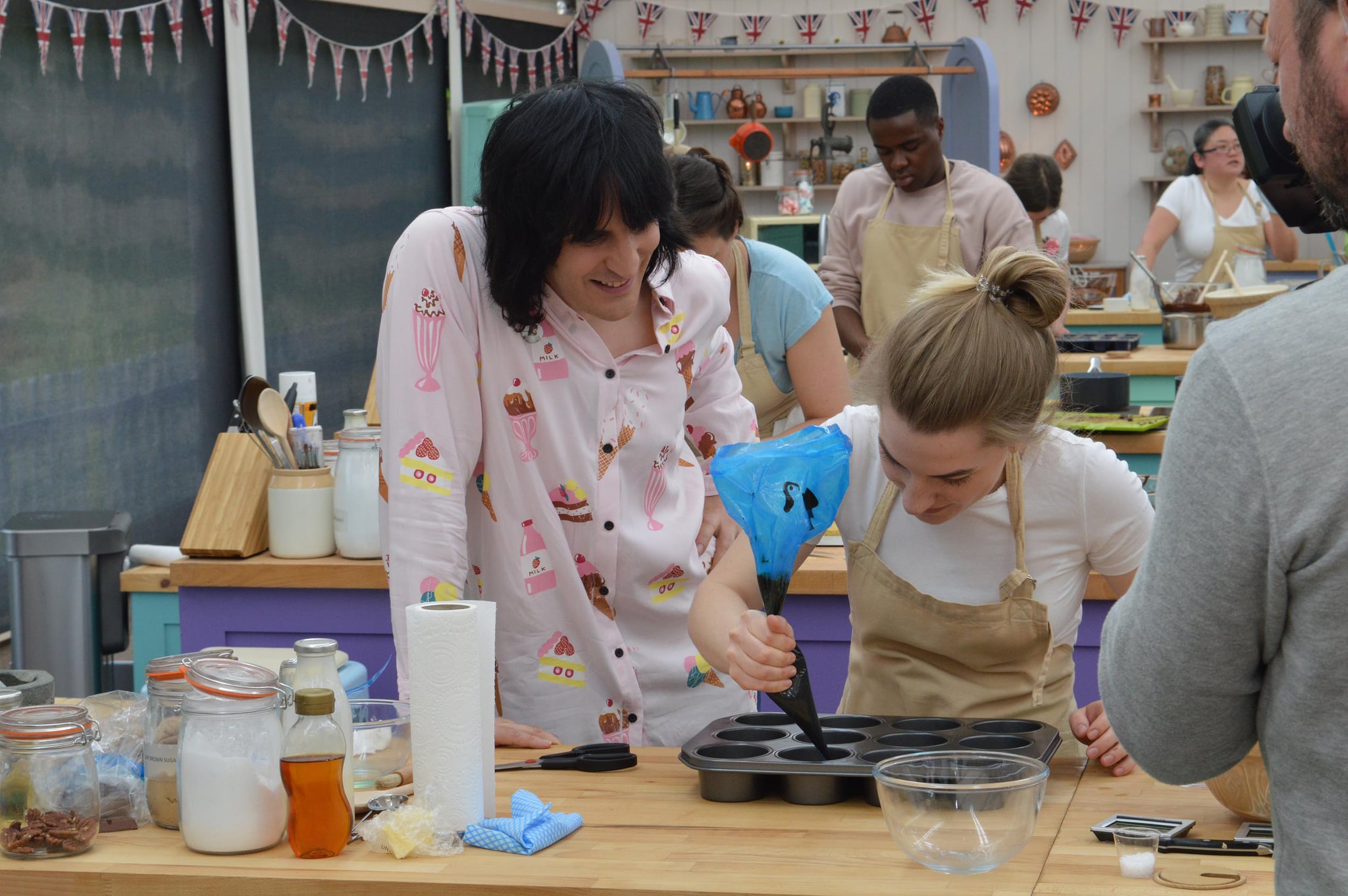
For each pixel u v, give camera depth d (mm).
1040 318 1484
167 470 5449
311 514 2666
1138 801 1466
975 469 1508
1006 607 1657
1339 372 854
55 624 2783
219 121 5695
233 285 5832
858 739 1562
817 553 2734
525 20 8047
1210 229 5910
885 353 1521
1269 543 884
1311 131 917
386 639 2650
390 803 1418
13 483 4680
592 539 1901
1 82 4590
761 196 9438
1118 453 3447
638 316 1920
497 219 1712
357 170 6602
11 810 1341
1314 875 911
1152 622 962
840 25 9500
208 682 1346
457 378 1794
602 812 1451
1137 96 9484
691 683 2016
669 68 6434
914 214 4305
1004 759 1300
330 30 6328
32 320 4750
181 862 1321
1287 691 921
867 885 1216
